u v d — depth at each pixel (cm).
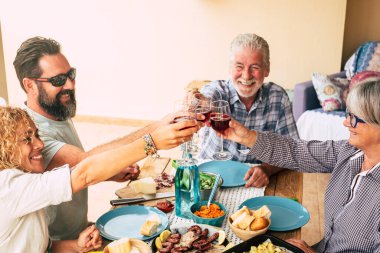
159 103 509
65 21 502
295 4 438
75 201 181
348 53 476
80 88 522
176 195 161
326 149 174
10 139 127
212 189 173
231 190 183
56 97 174
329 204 162
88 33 500
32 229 132
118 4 483
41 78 170
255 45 211
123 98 516
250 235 142
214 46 473
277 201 170
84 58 511
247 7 451
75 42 507
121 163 133
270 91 229
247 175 191
